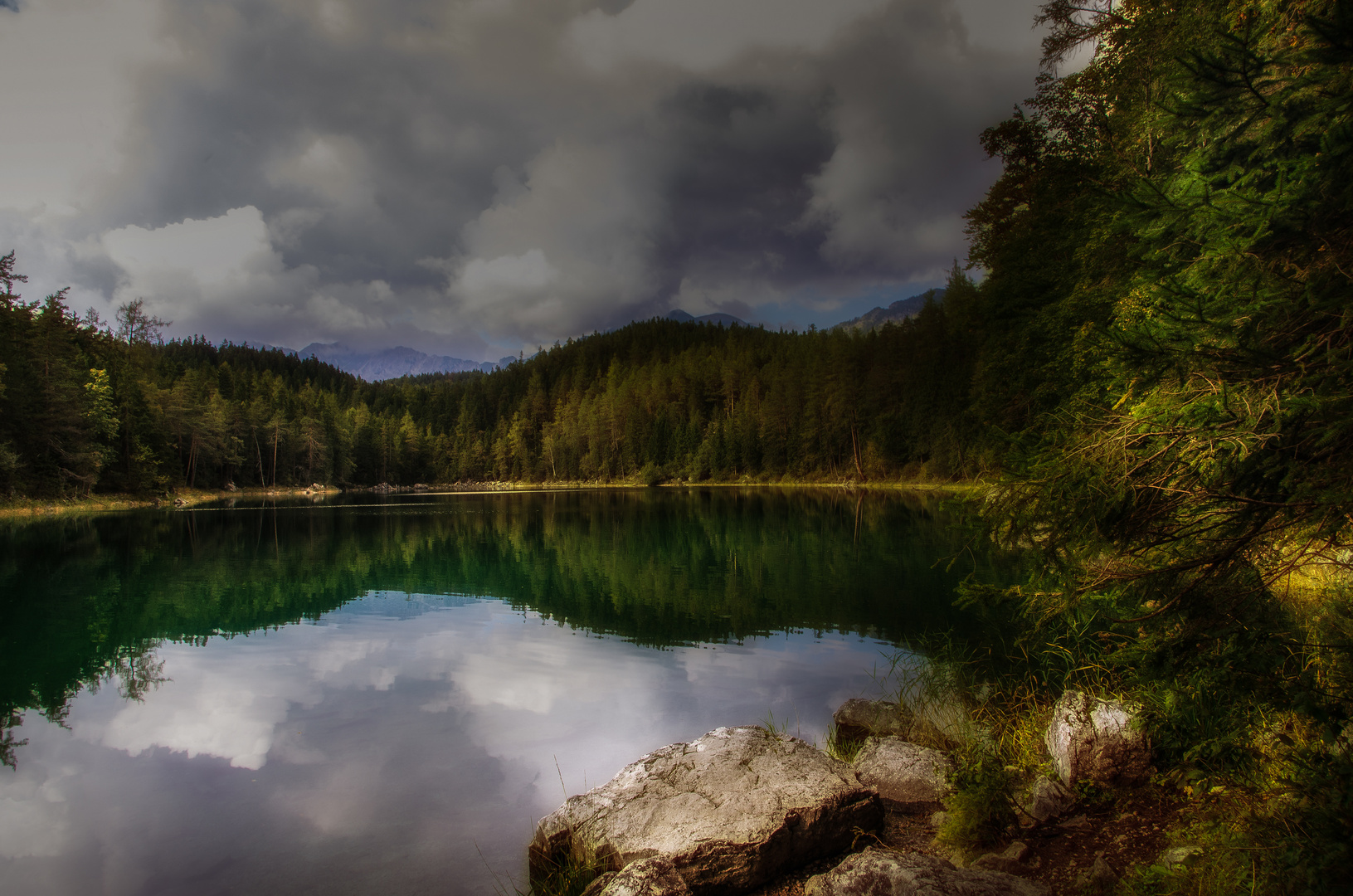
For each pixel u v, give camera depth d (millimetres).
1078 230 14695
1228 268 3441
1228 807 4160
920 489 57781
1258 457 3217
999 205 24172
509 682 9984
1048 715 6816
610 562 22984
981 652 9961
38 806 6211
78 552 25844
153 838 5613
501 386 172625
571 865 4961
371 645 12438
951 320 46531
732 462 89500
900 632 11898
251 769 7012
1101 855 4273
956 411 47438
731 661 10750
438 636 13055
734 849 4617
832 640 11695
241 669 10875
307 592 18156
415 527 38062
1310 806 3393
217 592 18188
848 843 5039
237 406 85062
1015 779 5395
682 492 79062
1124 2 13648
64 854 5363
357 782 6672
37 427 45156
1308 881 2949
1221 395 3172
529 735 7863
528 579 19922
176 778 6801
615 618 14312
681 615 14352
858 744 7324
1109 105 14500
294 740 7812
